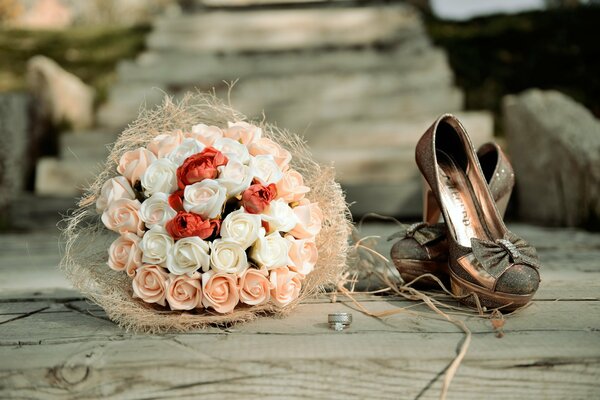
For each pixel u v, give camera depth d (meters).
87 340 0.69
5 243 1.83
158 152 0.76
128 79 3.10
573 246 1.42
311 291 0.83
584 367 0.62
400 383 0.62
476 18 3.63
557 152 1.88
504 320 0.73
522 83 2.85
